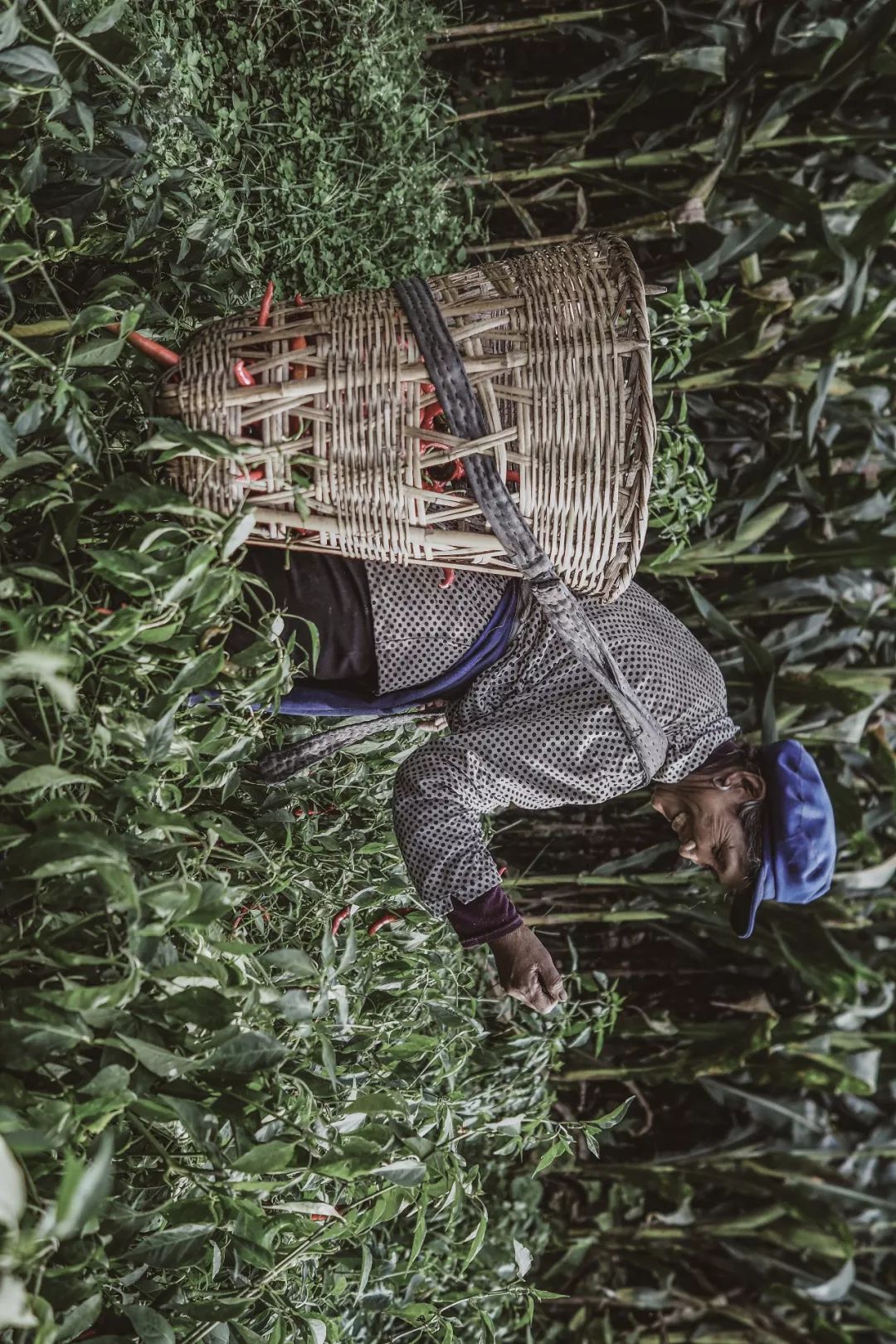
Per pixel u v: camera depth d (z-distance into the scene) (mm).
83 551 1496
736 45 3299
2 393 1495
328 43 3010
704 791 1765
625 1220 3701
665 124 3559
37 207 1708
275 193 2748
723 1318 3701
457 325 1507
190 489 1521
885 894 3486
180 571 1402
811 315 3434
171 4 2518
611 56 3553
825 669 3457
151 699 1463
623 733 1654
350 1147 1495
